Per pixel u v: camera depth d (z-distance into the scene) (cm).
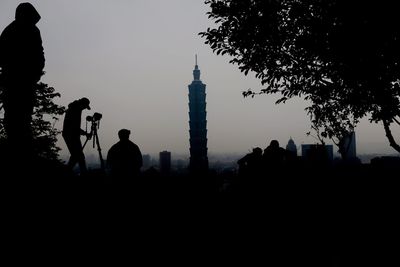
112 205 611
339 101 1118
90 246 430
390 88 942
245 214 830
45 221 438
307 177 1029
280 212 850
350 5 855
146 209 683
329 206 906
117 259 418
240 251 546
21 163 490
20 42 507
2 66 501
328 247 576
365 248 567
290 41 999
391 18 835
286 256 530
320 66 1028
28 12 524
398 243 586
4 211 416
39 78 535
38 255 365
